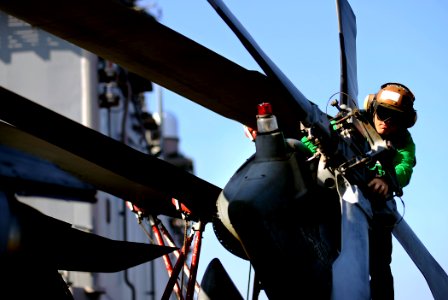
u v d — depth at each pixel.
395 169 6.95
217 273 7.12
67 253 6.21
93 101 16.38
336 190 6.45
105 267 6.70
